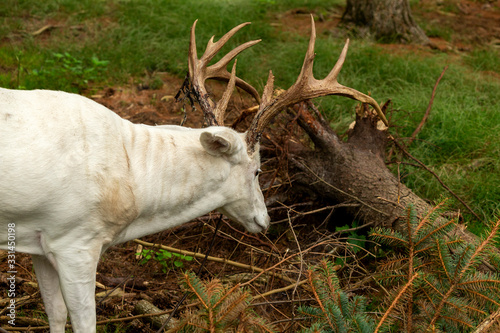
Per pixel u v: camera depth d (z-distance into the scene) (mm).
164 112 6098
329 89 3100
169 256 3611
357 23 9227
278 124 4758
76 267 2494
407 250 3154
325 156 4137
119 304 3393
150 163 2680
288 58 7246
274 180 4238
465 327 2646
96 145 2465
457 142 5359
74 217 2430
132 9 8531
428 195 4605
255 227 3186
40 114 2373
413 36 9117
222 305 2262
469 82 7090
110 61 7043
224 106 3156
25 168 2289
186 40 7543
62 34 7680
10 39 7406
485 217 4316
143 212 2717
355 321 2477
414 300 2775
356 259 3717
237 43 7660
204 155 2826
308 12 10445
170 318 3012
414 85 6590
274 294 3594
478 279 2676
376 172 3982
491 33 10164
